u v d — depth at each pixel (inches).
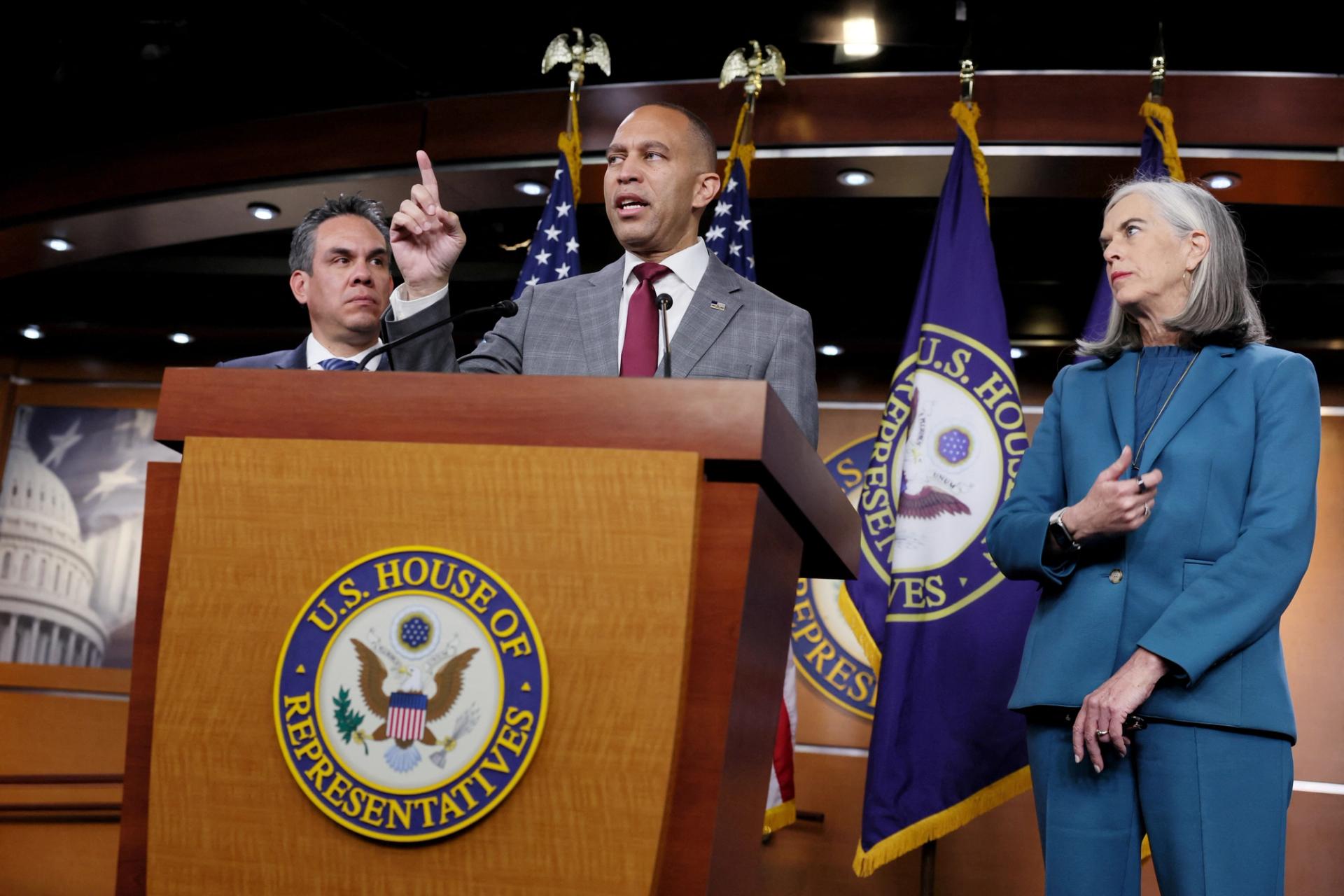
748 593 48.1
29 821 235.0
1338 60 186.7
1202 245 87.7
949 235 159.0
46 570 303.7
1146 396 87.6
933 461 150.5
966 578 146.2
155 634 54.2
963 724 141.7
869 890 223.0
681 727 47.0
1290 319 243.6
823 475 59.4
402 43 200.5
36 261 247.8
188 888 48.7
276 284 286.7
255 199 218.1
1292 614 232.8
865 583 152.9
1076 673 80.4
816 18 186.4
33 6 196.4
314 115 213.8
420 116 208.4
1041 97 185.8
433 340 77.8
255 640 50.1
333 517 50.4
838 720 236.4
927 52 198.2
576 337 85.3
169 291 292.0
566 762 46.4
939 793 140.1
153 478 55.7
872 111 190.5
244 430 53.3
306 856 48.0
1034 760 83.7
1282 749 77.5
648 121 93.3
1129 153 183.8
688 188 92.1
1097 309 145.4
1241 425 82.5
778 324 84.8
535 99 203.3
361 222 119.1
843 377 269.7
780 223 247.6
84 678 297.0
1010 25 186.4
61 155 227.1
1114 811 79.0
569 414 50.2
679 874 46.2
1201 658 75.5
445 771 47.1
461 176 206.4
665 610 46.8
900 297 258.1
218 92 214.1
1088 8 181.5
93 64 206.4
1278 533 78.3
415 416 51.6
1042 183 194.4
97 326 300.4
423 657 48.2
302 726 48.7
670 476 47.8
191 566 51.3
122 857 52.1
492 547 48.7
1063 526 81.8
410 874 47.0
